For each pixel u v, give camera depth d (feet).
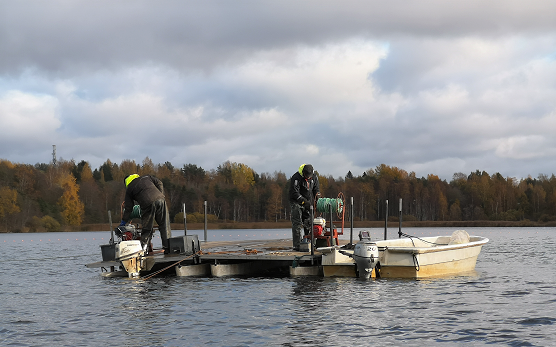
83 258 94.73
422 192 474.90
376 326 34.42
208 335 32.50
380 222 397.19
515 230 289.74
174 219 392.47
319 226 61.11
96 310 40.50
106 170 526.16
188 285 52.70
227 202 453.99
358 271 53.83
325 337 31.91
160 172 532.32
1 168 378.53
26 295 48.55
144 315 38.34
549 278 56.85
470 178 536.01
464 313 38.19
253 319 36.58
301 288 49.39
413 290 47.78
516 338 31.60
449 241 65.67
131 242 57.00
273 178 540.11
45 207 371.15
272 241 88.79
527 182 550.36
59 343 31.32
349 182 484.74
